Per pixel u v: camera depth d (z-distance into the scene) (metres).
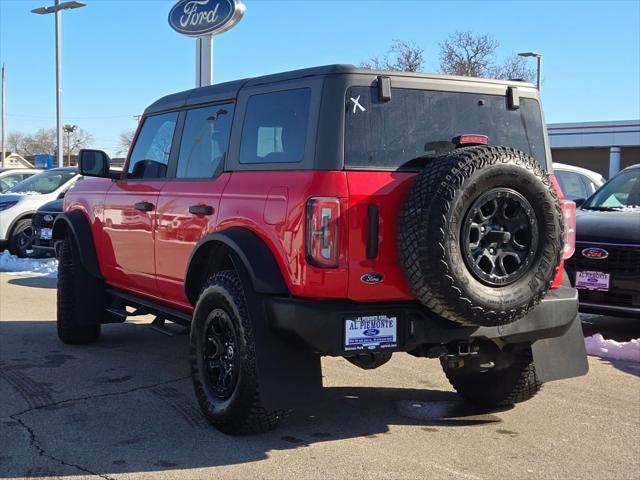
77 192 7.06
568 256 4.77
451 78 4.52
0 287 10.95
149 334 7.64
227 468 4.06
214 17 13.61
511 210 3.97
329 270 3.94
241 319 4.22
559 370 4.78
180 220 5.17
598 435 4.67
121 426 4.75
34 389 5.58
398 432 4.70
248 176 4.58
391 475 3.99
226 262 4.92
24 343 7.15
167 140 5.73
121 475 3.96
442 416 5.04
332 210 3.95
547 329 4.42
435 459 4.24
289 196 4.13
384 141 4.20
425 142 4.34
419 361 6.54
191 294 5.17
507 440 4.57
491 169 3.84
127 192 6.05
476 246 3.88
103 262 6.56
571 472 4.07
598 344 6.75
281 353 4.18
